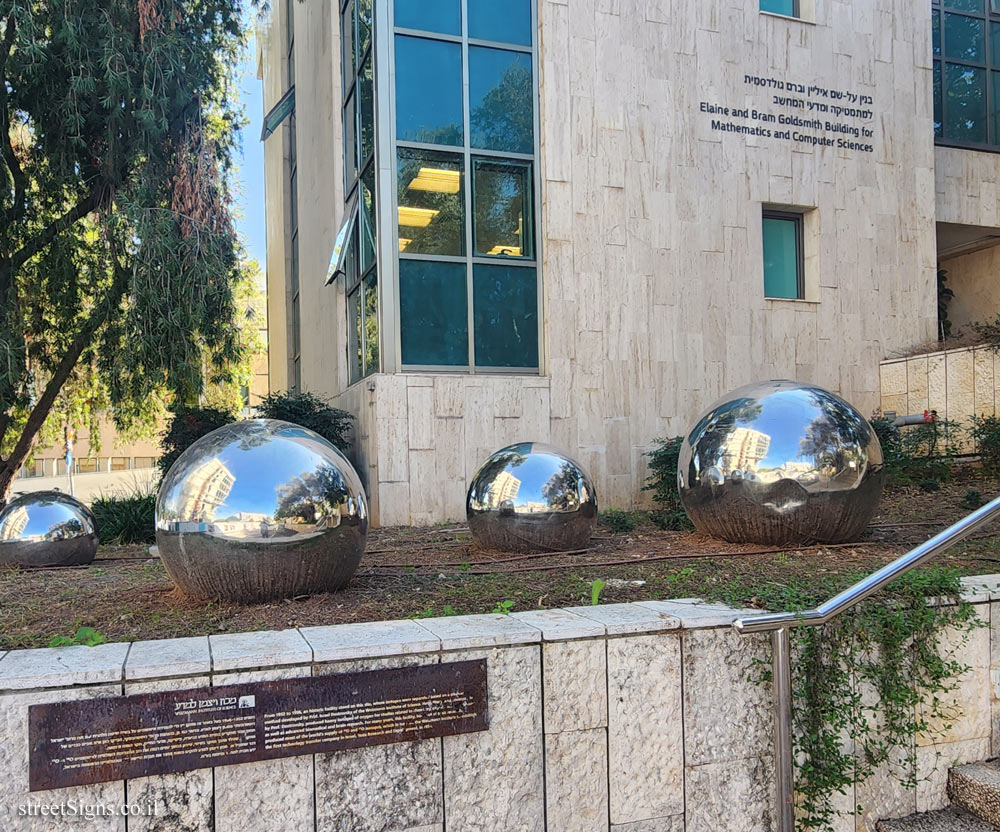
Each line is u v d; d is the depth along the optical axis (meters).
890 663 4.32
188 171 12.88
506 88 12.96
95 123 13.20
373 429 11.88
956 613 4.51
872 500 6.37
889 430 13.50
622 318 13.20
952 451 13.28
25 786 3.07
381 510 11.66
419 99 12.51
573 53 13.08
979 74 17.52
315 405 13.20
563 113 12.99
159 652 3.41
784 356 14.25
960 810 4.35
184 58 12.96
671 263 13.53
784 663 3.82
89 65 11.78
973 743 4.54
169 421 15.77
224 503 4.41
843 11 14.98
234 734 3.28
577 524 6.95
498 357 12.80
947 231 17.64
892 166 15.27
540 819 3.69
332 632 3.76
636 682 3.87
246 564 4.41
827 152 14.76
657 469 12.21
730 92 14.03
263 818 3.31
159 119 12.38
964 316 19.53
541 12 12.97
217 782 3.26
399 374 12.00
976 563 5.72
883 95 15.26
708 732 3.99
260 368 34.66
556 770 3.72
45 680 3.11
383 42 12.28
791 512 6.20
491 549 7.11
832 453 6.15
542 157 12.95
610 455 13.00
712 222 13.83
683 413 13.48
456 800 3.57
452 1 12.73
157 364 12.12
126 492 15.80
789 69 14.48
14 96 12.88
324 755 3.39
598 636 3.81
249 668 3.32
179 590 4.92
